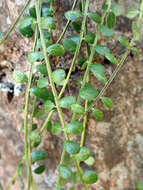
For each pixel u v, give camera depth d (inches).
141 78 5.0
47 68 3.3
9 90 4.9
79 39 3.6
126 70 4.8
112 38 4.5
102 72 3.6
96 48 3.7
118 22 4.5
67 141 3.2
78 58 4.4
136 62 4.8
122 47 4.6
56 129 3.4
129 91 5.0
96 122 5.0
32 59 3.4
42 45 3.3
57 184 3.7
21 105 5.1
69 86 4.6
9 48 4.5
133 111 5.2
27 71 4.5
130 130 5.4
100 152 5.4
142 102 5.2
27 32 3.7
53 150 5.5
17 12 4.1
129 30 4.6
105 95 4.8
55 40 4.2
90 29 4.3
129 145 5.6
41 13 3.8
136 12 3.9
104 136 5.2
